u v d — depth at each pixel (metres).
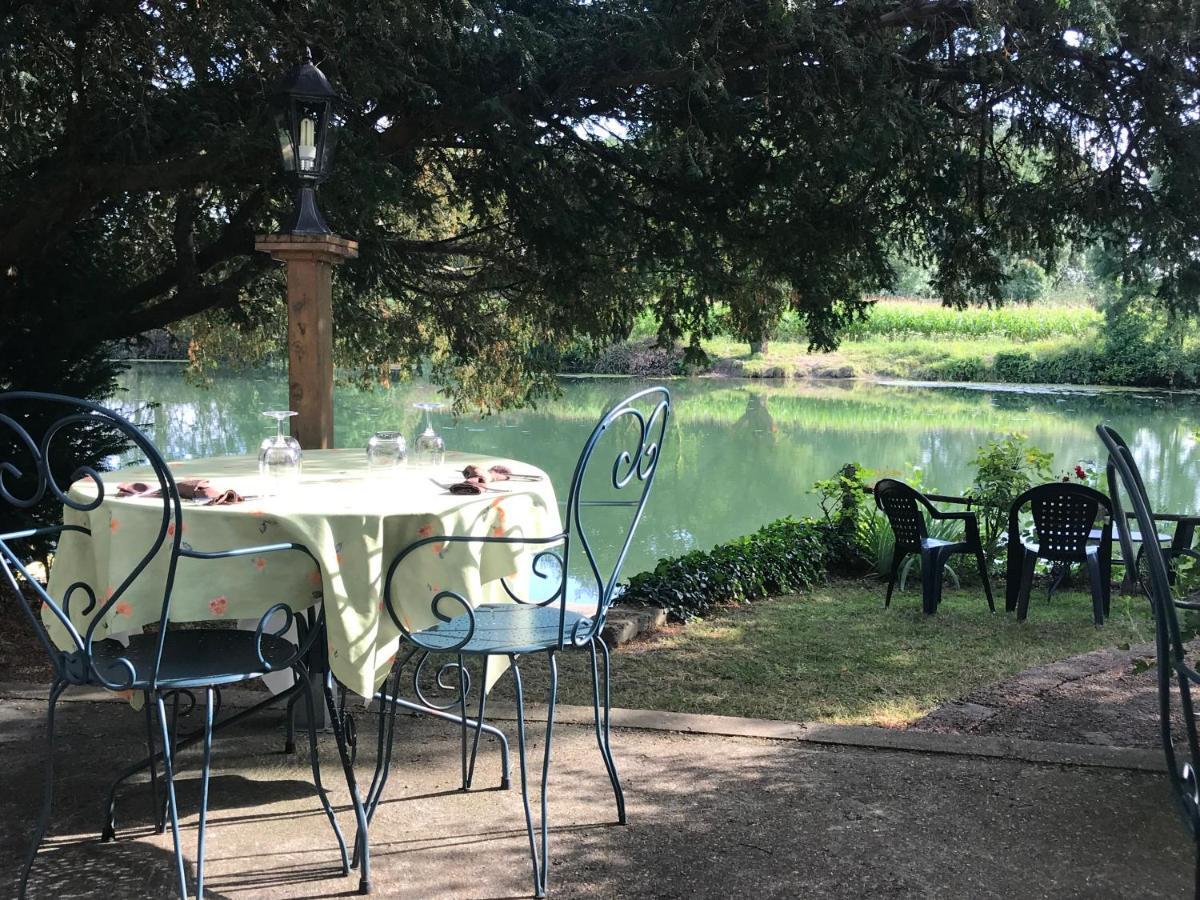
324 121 3.34
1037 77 5.07
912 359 34.09
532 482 2.45
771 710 3.44
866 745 2.76
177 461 2.79
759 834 2.24
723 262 6.47
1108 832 2.23
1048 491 4.88
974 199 5.91
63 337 5.30
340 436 14.84
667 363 31.16
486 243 7.57
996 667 4.05
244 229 6.08
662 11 4.88
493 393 9.80
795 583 5.92
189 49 4.49
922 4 5.01
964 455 14.12
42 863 2.12
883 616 5.10
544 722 2.97
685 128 5.36
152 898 1.98
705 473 12.14
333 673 1.98
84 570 2.19
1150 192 5.50
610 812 2.36
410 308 8.68
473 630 2.05
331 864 2.12
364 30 4.39
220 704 3.08
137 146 4.78
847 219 5.88
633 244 6.55
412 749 2.77
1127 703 3.38
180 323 9.00
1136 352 29.98
